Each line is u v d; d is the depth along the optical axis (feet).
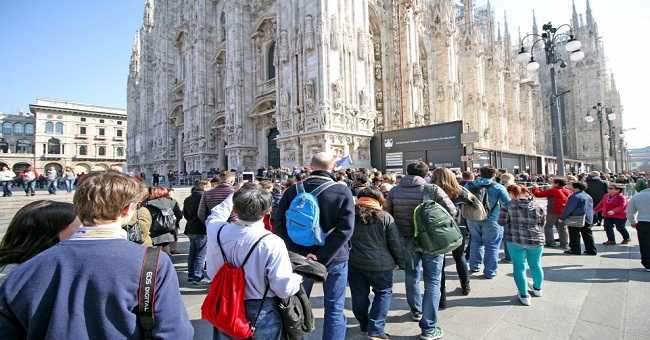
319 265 10.97
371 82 85.15
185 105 130.93
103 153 272.31
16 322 5.45
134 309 5.85
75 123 261.44
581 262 27.20
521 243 18.78
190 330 6.55
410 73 98.73
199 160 120.57
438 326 15.70
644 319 16.39
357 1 82.94
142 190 7.48
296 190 14.12
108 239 6.18
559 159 44.29
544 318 16.97
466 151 63.41
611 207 33.63
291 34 81.71
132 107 204.03
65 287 5.47
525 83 195.72
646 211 24.25
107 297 5.59
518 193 19.45
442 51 126.72
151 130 175.22
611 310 17.58
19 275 5.58
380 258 14.96
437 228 15.06
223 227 10.08
